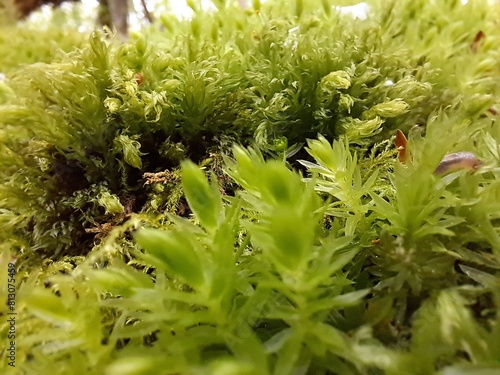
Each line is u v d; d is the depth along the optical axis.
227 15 0.08
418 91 0.06
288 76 0.06
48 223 0.06
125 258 0.05
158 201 0.05
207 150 0.06
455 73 0.07
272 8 0.08
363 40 0.07
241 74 0.06
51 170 0.06
